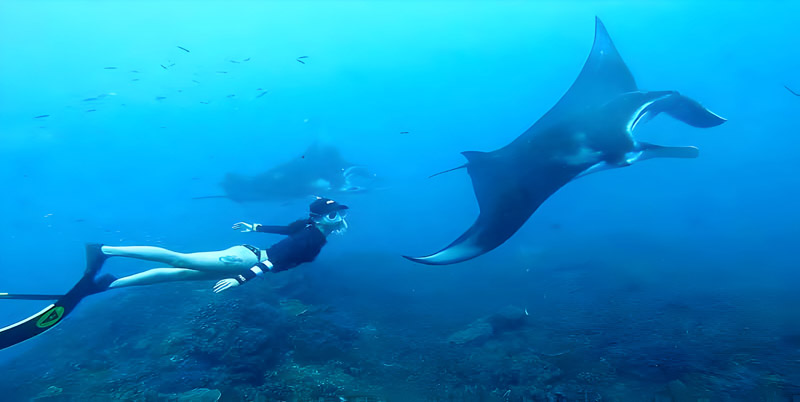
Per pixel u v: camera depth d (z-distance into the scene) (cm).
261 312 688
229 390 520
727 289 844
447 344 683
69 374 596
